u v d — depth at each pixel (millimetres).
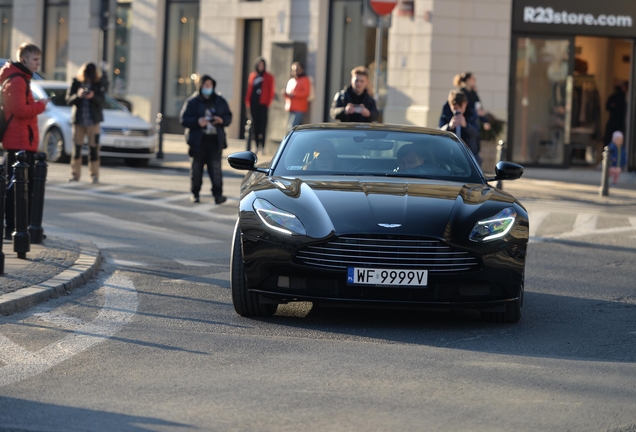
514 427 11664
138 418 11688
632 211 40500
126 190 40969
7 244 24844
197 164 37031
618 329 18203
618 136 50906
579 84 57438
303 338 16562
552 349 16281
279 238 17234
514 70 55375
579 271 25391
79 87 43125
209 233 30172
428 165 20266
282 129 61594
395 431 11352
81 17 76438
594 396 13141
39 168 25141
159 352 15203
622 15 55625
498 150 42781
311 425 11508
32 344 15508
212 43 67000
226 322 17797
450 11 54719
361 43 60344
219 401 12492
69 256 23375
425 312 19406
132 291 20578
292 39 62438
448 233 17078
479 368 14586
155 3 70562
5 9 83625
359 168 20047
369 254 17016
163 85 71438
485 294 17438
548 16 55031
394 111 56250
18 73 25141
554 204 41938
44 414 11766
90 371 13922
